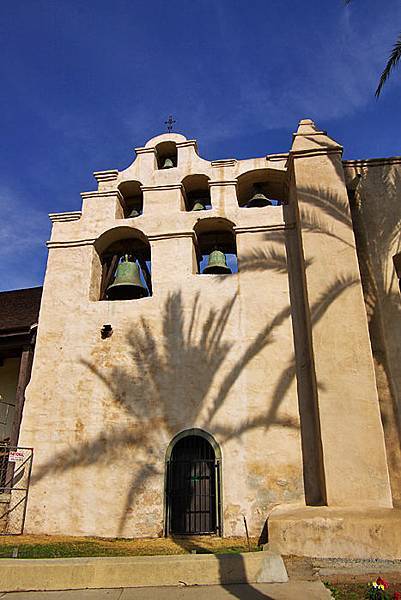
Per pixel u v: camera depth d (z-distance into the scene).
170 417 11.73
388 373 11.28
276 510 9.91
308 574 7.15
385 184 13.34
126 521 10.94
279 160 14.54
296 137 13.77
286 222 13.50
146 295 14.27
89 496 11.28
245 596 6.11
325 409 10.44
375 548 8.00
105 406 12.08
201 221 13.99
